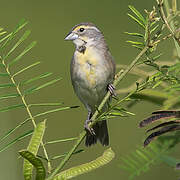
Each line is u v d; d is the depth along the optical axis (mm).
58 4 5746
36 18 5754
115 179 5434
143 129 5535
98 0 5715
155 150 3727
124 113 4270
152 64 3846
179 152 5109
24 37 3939
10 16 5766
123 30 5695
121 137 5535
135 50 5672
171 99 3719
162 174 5336
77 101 5664
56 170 3727
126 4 5688
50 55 5719
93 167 3641
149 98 3877
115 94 4938
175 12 4008
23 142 5504
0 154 5258
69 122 5625
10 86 3953
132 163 3670
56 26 5742
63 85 5684
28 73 5691
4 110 3926
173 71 3754
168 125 3361
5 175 5238
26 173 3566
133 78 5559
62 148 5559
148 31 3986
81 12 5742
